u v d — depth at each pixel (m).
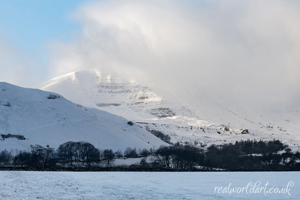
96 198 115.38
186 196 125.06
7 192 117.19
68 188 131.00
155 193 129.00
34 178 148.88
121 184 149.12
